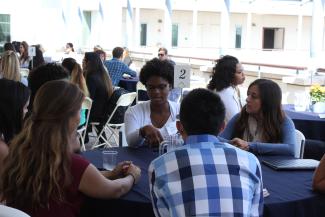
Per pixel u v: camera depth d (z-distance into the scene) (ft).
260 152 7.84
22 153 5.15
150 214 5.51
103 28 52.34
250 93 8.42
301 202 5.65
